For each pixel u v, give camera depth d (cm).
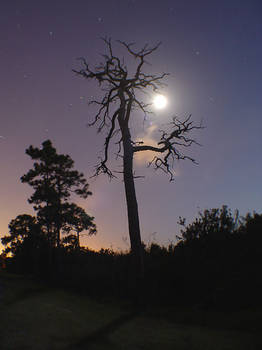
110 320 941
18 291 1720
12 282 2295
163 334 754
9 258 3941
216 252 1333
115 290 1622
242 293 1088
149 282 1389
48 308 1089
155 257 1689
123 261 1872
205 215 1488
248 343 659
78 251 3294
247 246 1259
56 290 1866
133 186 1611
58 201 3497
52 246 3459
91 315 1011
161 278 1397
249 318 863
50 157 3541
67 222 3538
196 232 1470
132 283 1556
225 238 1349
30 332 676
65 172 3609
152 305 1248
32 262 3609
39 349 547
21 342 588
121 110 1791
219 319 916
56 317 903
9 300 1297
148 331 785
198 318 957
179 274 1338
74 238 3675
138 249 1462
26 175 3525
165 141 1820
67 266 2786
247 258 1227
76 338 655
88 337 672
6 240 3859
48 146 3578
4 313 908
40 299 1387
